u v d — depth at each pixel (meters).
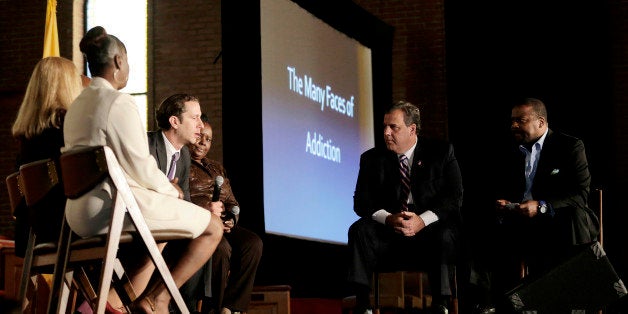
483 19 8.17
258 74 6.59
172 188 3.33
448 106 8.21
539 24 8.08
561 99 8.01
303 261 7.25
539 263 4.90
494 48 8.13
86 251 3.16
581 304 4.26
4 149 9.41
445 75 8.76
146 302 3.22
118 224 3.00
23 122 3.34
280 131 6.86
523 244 4.91
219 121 9.26
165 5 9.59
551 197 5.00
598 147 7.95
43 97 3.35
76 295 3.64
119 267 3.46
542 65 8.05
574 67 8.01
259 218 6.45
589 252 4.26
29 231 3.39
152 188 3.25
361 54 8.22
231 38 6.54
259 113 6.57
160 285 3.27
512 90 8.07
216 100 9.32
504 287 4.94
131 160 3.19
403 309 5.88
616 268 7.90
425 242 4.62
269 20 6.80
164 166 4.42
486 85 8.12
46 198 3.21
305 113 7.22
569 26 8.04
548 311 4.26
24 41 9.50
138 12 9.68
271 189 6.66
